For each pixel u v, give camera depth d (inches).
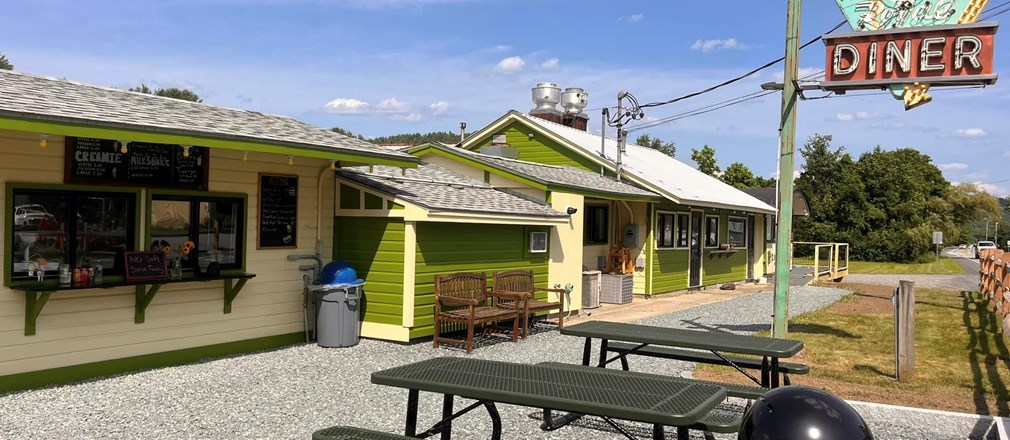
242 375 303.4
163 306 319.3
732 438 227.1
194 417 237.1
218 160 338.0
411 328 383.2
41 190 275.0
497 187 534.0
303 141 333.7
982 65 328.5
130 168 303.0
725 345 235.5
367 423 233.9
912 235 1946.4
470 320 367.6
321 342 372.8
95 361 294.4
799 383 304.8
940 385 304.3
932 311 618.8
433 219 373.7
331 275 376.5
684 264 752.3
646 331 264.4
